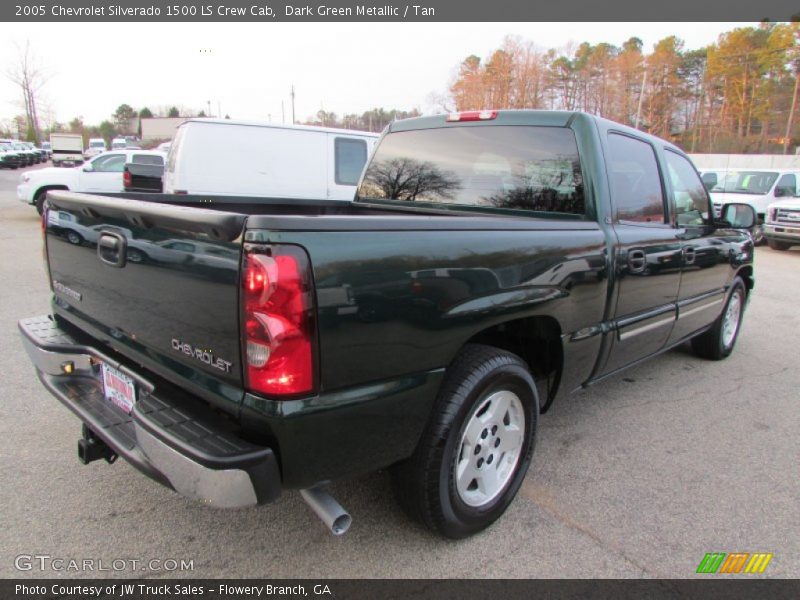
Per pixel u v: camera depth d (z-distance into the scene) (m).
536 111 3.16
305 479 1.84
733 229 4.77
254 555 2.32
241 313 1.69
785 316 7.04
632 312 3.26
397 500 2.35
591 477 3.03
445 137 3.52
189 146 7.97
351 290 1.77
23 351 4.53
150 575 2.18
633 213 3.29
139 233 2.04
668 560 2.38
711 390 4.40
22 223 12.93
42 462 2.93
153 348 2.11
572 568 2.31
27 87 58.19
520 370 2.47
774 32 58.41
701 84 66.94
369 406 1.88
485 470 2.48
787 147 51.41
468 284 2.15
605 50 71.19
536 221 2.52
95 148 59.25
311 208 4.05
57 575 2.15
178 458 1.75
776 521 2.69
